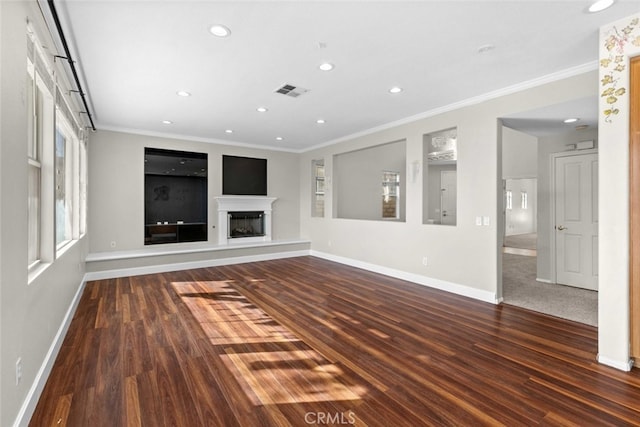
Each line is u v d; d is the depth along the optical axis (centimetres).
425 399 200
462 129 421
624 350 233
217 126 547
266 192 735
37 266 238
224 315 349
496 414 185
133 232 571
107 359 249
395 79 344
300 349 269
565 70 319
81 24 237
